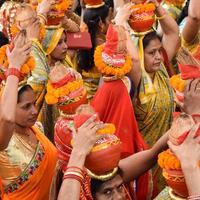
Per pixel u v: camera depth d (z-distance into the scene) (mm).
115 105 9148
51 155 8320
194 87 7750
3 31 10734
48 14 10891
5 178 8070
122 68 9094
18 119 8164
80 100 8391
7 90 7520
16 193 8086
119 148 7137
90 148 6914
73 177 6758
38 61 10078
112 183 7316
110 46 9070
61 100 8352
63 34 11094
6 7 10547
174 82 7926
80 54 11719
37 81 10070
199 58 8648
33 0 12109
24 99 8148
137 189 8703
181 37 10781
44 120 10500
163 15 10547
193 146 6547
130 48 9688
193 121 6699
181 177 6648
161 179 9523
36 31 10055
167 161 6684
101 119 9180
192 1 10414
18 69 7590
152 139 10180
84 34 11742
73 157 6852
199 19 10430
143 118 10078
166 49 10648
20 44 7625
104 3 12234
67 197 6680
